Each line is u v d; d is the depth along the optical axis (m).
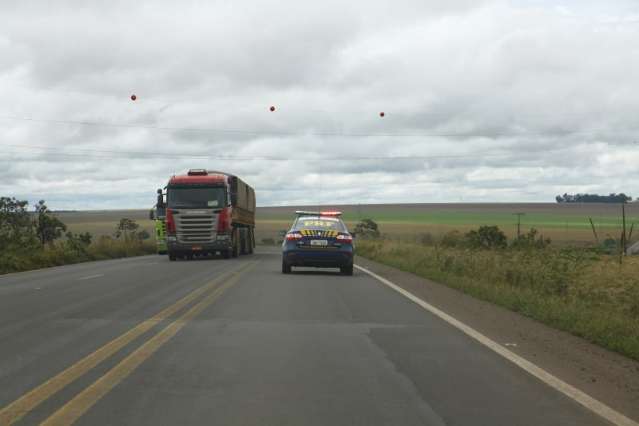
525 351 9.80
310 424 6.12
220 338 10.61
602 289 17.47
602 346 10.54
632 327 11.55
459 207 192.38
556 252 23.44
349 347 9.93
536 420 6.36
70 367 8.44
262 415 6.38
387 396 7.14
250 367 8.51
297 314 13.48
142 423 6.10
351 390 7.38
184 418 6.26
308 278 22.39
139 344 10.05
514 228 127.31
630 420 6.43
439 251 30.06
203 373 8.16
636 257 27.56
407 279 22.67
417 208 192.12
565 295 17.39
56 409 6.53
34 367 8.44
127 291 18.03
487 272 22.08
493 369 8.53
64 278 23.31
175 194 37.25
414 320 12.81
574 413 6.62
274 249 66.38
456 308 14.79
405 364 8.77
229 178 38.47
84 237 60.03
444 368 8.55
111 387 7.43
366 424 6.14
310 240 23.52
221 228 37.16
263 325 11.98
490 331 11.59
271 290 18.20
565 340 10.96
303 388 7.45
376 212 182.62
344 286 19.59
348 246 23.64
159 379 7.83
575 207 188.50
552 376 8.18
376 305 15.09
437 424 6.18
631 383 8.05
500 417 6.43
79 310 14.01
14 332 11.14
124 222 100.81
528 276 19.81
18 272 28.56
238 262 33.72
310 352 9.52
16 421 6.13
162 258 42.25
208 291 17.89
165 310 13.98
